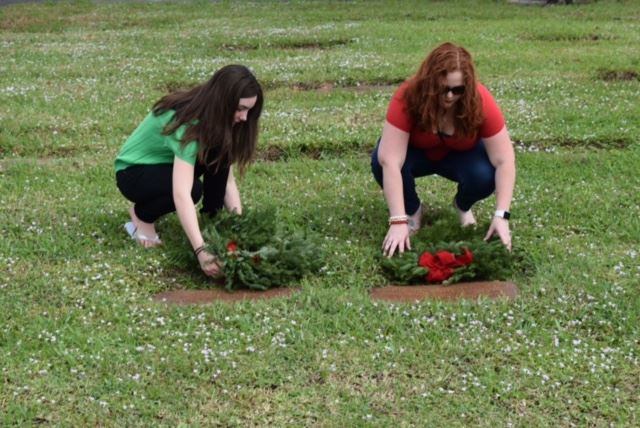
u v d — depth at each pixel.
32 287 4.95
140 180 5.30
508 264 5.17
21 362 4.25
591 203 6.25
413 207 5.73
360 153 7.44
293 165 7.07
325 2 17.44
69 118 8.19
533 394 4.09
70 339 4.43
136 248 5.42
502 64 10.45
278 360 4.31
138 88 9.38
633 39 12.23
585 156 7.21
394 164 5.30
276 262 5.05
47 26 14.50
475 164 5.46
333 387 4.12
